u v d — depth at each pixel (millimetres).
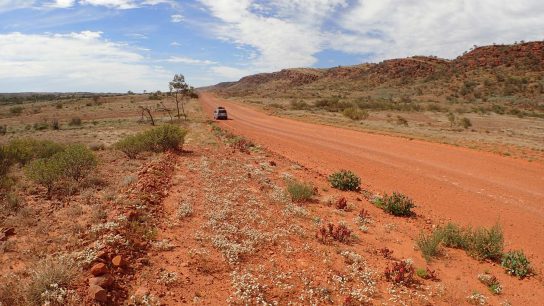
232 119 53625
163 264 7535
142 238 8406
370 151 26219
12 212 9570
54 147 20500
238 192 13312
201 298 6551
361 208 13500
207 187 13633
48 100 166875
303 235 10031
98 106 107125
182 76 55688
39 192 11844
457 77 150375
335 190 15883
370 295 7336
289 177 16938
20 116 87875
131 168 16391
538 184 17453
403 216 13062
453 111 81625
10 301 5691
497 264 9547
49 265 6289
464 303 7457
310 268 8148
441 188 17031
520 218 13203
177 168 16703
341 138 32719
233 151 23453
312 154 25281
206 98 142000
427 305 7199
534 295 8016
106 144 31391
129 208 9805
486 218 13211
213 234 9273
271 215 11406
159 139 21406
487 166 21109
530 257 10070
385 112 76750
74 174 13250
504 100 105812
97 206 10094
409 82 172375
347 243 9914
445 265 9172
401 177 19016
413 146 27719
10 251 7375
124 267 6992
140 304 6094
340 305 6844
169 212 10625
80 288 6012
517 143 32312
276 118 54438
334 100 86250
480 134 41344
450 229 10695
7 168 14859
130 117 74688
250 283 7148
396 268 8203
